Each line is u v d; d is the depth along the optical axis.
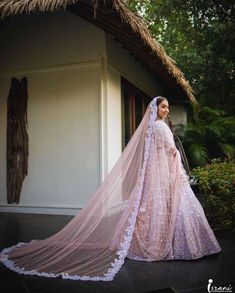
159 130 3.45
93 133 5.75
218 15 11.98
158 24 13.37
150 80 8.51
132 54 6.69
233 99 12.70
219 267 2.99
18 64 6.16
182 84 7.75
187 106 10.47
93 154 5.74
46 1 4.14
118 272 2.88
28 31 6.11
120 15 4.16
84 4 4.34
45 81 6.02
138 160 3.48
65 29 5.90
